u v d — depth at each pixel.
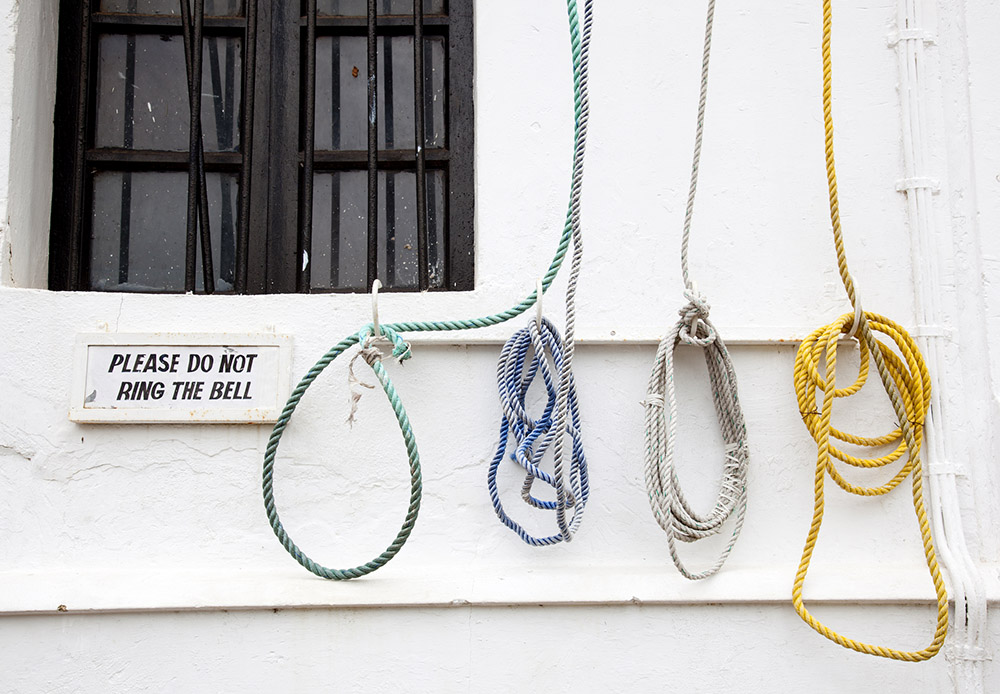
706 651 1.78
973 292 1.92
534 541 1.79
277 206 2.17
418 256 2.08
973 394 1.90
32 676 1.70
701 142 1.89
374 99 2.06
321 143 2.23
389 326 1.78
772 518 1.87
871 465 1.82
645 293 1.93
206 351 1.84
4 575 1.75
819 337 1.83
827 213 1.97
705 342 1.79
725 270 1.95
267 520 1.83
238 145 2.22
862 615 1.79
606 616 1.78
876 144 1.99
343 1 2.26
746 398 1.90
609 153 1.97
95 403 1.81
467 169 2.19
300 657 1.74
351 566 1.82
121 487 1.82
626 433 1.88
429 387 1.88
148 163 2.18
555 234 1.94
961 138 1.97
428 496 1.85
